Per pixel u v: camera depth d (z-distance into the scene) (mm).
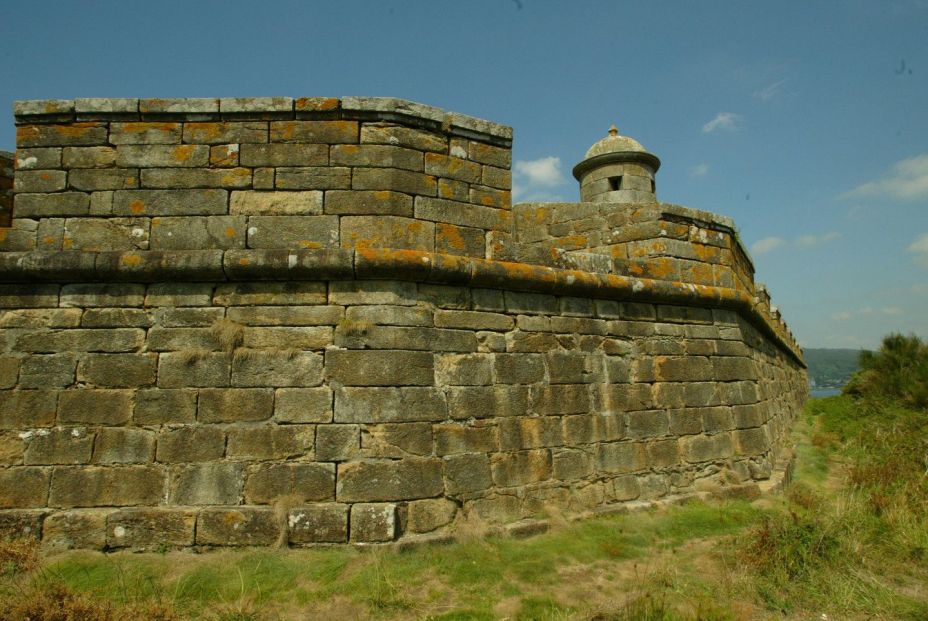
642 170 13414
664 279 8344
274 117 6402
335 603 4656
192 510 5562
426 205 6559
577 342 7379
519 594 4906
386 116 6492
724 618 4488
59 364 5836
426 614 4512
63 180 6215
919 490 7562
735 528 6660
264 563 5152
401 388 6027
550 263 7336
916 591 5207
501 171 7125
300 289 6133
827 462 11188
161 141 6320
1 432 5676
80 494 5602
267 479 5688
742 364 8953
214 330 5969
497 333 6793
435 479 5984
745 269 10703
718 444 8281
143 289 6066
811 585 5102
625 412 7559
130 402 5797
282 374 5906
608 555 5832
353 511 5586
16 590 4621
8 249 6066
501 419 6570
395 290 6223
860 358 18188
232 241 6172
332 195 6312
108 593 4684
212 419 5797
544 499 6664
